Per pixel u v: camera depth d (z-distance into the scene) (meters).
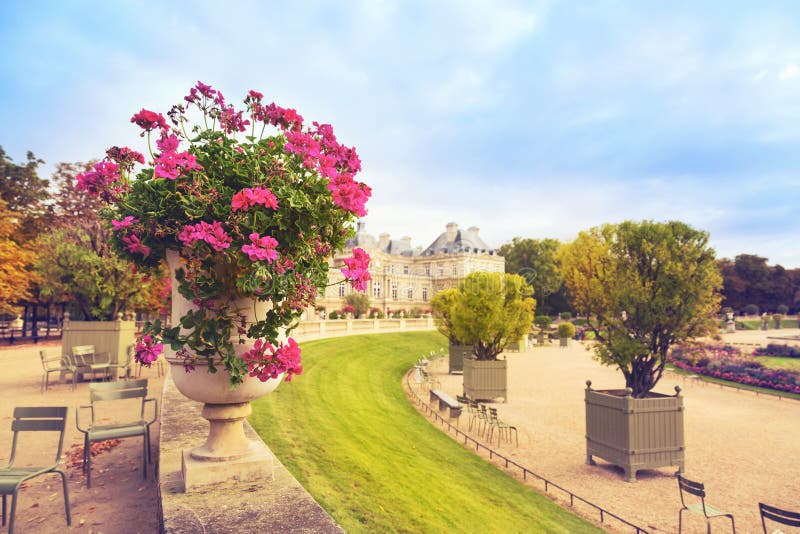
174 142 3.40
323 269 3.65
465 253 90.31
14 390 12.05
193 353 3.62
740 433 15.08
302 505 3.50
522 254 94.06
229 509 3.41
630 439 10.80
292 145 3.57
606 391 12.35
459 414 15.44
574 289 16.72
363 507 5.93
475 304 21.28
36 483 5.66
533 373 28.02
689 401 20.80
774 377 24.53
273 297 3.37
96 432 5.67
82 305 14.23
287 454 7.09
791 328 73.00
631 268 14.80
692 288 13.98
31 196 36.94
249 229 3.29
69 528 4.42
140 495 5.27
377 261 85.75
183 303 3.67
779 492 10.14
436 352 35.47
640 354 14.42
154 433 7.98
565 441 13.80
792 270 96.75
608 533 8.09
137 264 3.74
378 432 11.38
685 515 8.92
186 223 3.41
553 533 7.63
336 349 25.70
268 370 3.41
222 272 3.48
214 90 3.78
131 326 14.38
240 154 3.60
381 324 39.97
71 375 14.05
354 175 4.07
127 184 3.53
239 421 4.12
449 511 7.12
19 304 33.69
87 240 15.05
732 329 62.75
